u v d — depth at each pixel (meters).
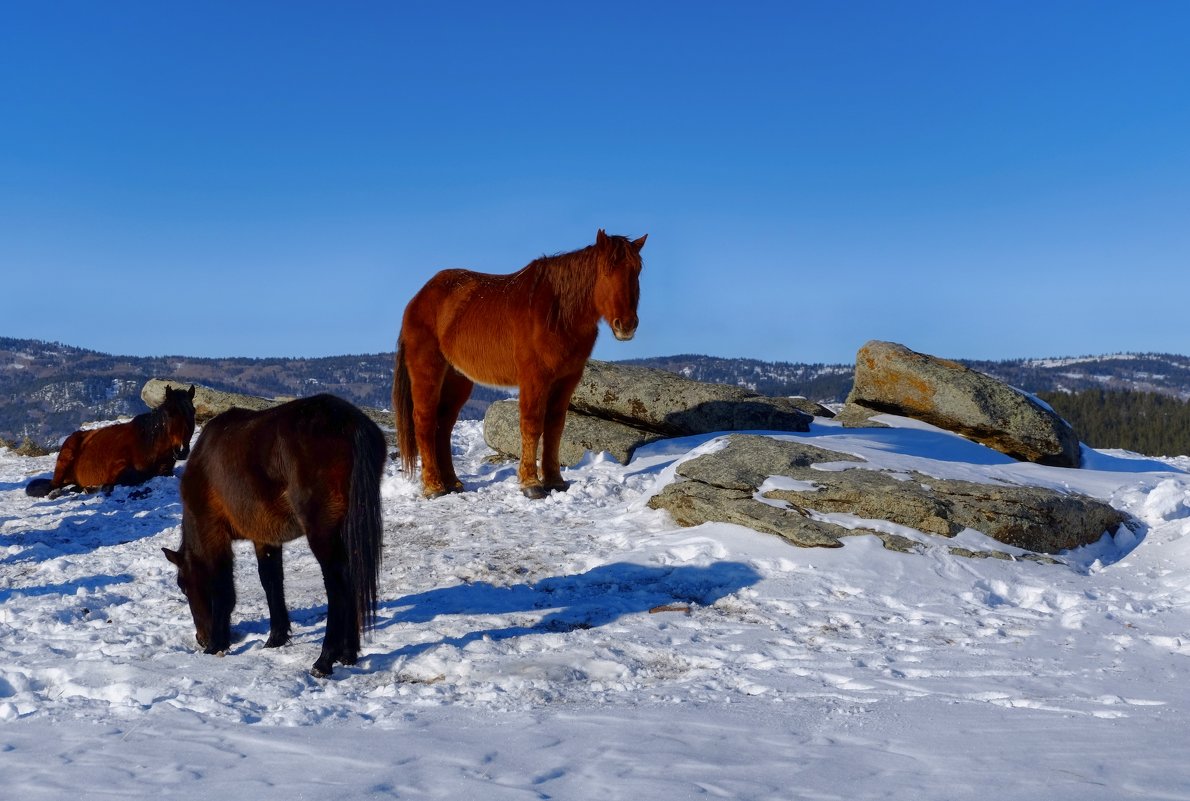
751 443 11.70
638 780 4.02
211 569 7.16
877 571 9.07
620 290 11.22
